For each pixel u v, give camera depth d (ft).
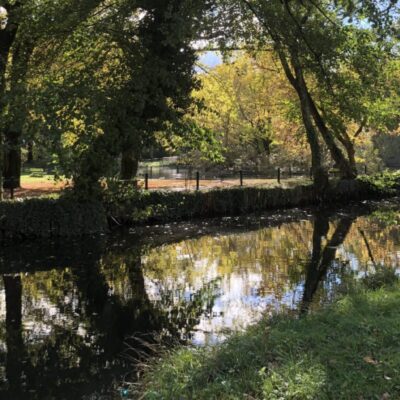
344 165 86.79
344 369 13.61
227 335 20.62
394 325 16.81
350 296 22.25
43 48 49.57
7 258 40.32
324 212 70.74
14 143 49.57
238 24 50.31
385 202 83.87
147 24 46.91
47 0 46.73
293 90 90.79
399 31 37.65
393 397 12.02
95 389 17.79
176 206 61.31
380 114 80.02
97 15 50.16
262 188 72.02
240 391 12.89
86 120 42.04
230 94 77.00
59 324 25.31
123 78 46.83
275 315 21.16
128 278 34.65
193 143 53.42
